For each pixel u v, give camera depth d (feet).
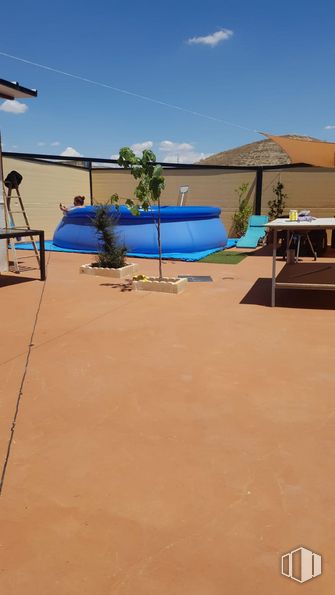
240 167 42.01
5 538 5.21
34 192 40.22
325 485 6.10
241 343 12.05
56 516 5.56
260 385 9.32
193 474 6.37
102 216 23.47
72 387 9.29
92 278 22.26
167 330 13.28
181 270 25.12
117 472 6.44
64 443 7.20
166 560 4.87
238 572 4.70
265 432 7.48
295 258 27.91
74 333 12.99
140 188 18.85
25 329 13.41
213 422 7.82
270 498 5.85
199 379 9.66
